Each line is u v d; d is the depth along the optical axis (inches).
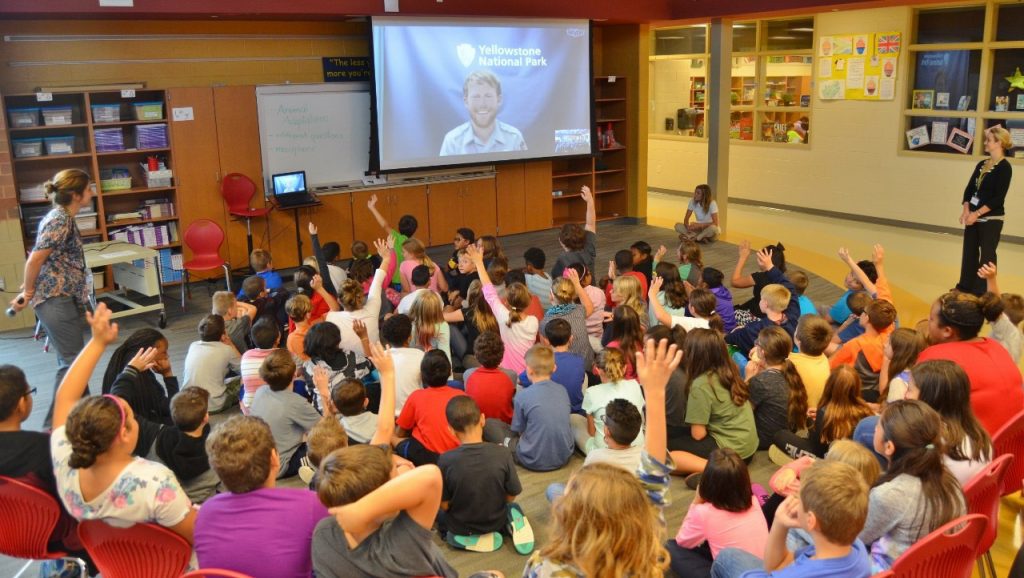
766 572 93.9
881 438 109.9
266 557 88.7
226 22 345.4
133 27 327.0
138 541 100.4
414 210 398.0
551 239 422.3
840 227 463.2
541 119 415.2
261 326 178.2
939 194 440.1
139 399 147.0
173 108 329.4
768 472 161.8
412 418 153.9
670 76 576.4
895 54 444.1
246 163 349.7
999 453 128.6
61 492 98.0
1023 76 398.6
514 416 165.9
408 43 367.9
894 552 103.2
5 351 265.6
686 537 116.5
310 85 358.3
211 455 89.9
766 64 516.4
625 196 474.9
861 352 184.1
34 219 310.0
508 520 139.9
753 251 396.5
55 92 302.4
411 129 378.6
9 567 138.6
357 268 249.6
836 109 479.8
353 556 80.7
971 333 144.9
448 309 243.1
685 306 235.0
